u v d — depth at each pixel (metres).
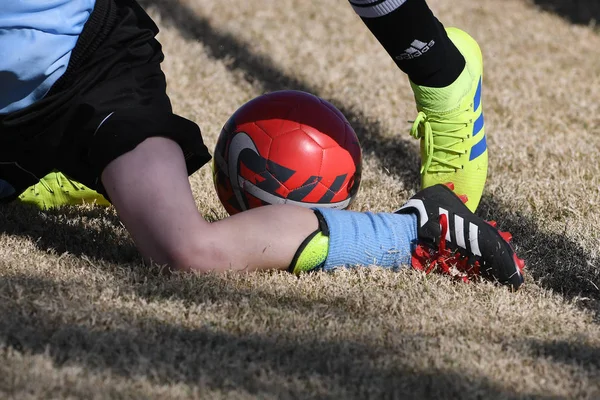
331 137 8.20
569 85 15.06
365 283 7.52
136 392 5.43
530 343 6.49
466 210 7.77
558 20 19.55
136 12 8.28
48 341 6.05
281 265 7.50
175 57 15.38
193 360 5.87
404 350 6.17
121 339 6.09
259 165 8.05
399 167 11.35
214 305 6.77
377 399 5.55
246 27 17.86
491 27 18.52
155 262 7.32
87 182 7.77
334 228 7.54
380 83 14.79
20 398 5.25
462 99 8.39
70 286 6.96
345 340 6.30
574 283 7.94
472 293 7.42
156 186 7.19
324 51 16.56
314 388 5.61
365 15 7.86
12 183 8.55
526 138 12.34
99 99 7.54
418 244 7.78
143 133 7.31
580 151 11.87
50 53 7.38
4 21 7.24
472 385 5.72
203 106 13.12
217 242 7.25
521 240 8.87
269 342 6.22
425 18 7.85
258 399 5.42
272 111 8.23
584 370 6.09
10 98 7.55
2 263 7.45
